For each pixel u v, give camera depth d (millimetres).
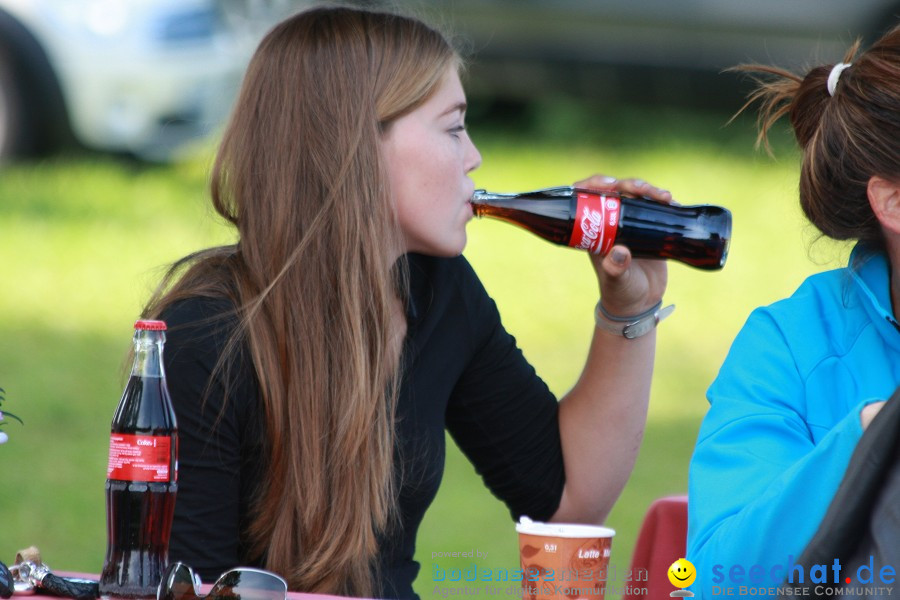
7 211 24172
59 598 5406
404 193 6613
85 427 16875
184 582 5160
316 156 6484
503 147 29938
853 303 6250
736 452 5832
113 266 22469
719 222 7016
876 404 5262
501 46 27281
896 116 5840
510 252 24656
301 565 6277
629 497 15094
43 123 25438
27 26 24516
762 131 6875
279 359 6395
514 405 7484
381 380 6418
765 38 25578
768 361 6168
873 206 5965
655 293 7270
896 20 24672
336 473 6297
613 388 7391
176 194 25859
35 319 20375
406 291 6906
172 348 6367
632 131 31031
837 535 4871
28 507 14469
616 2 26031
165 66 23969
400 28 6688
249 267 6586
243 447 6480
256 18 23516
